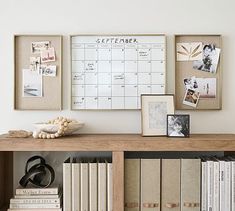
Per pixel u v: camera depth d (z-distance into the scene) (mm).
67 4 1851
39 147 1540
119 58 1848
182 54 1852
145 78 1849
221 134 1817
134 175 1593
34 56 1847
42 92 1847
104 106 1852
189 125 1718
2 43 1850
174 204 1595
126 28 1853
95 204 1596
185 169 1593
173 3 1856
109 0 1854
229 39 1856
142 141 1532
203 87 1852
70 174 1597
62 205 1670
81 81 1851
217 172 1591
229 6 1854
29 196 1622
